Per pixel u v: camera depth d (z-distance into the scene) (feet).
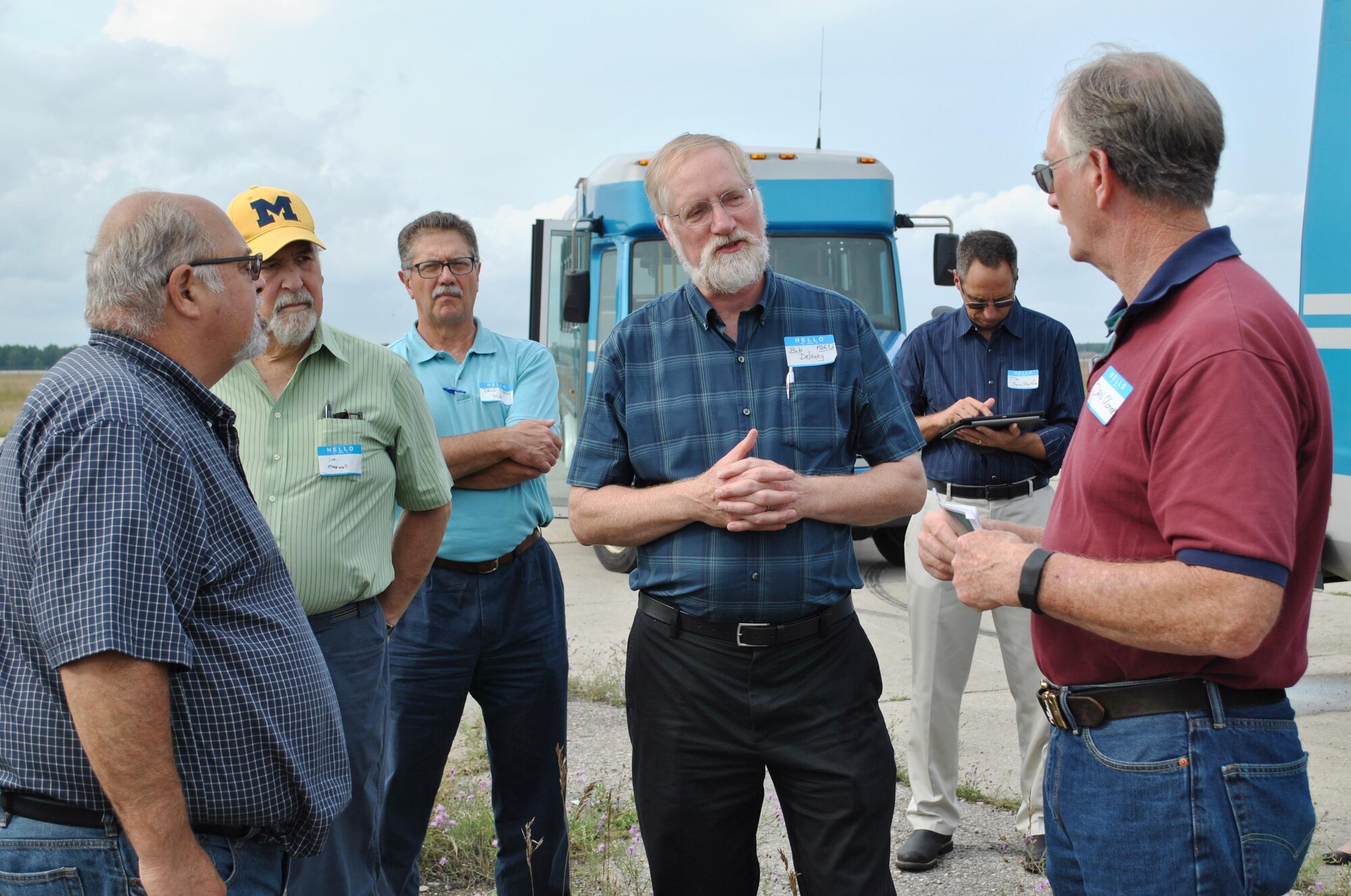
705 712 7.64
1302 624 5.42
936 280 26.21
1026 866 10.84
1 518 5.29
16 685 5.24
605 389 8.19
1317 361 5.31
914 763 11.22
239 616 5.65
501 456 10.04
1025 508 11.89
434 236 10.99
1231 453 4.85
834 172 26.09
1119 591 5.15
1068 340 12.31
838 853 7.43
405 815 10.07
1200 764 5.27
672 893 7.98
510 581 10.30
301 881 8.03
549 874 10.21
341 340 9.07
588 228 27.35
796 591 7.48
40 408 5.27
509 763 10.44
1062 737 5.91
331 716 6.13
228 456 6.06
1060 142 5.82
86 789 5.23
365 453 8.68
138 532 5.08
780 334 7.92
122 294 5.63
